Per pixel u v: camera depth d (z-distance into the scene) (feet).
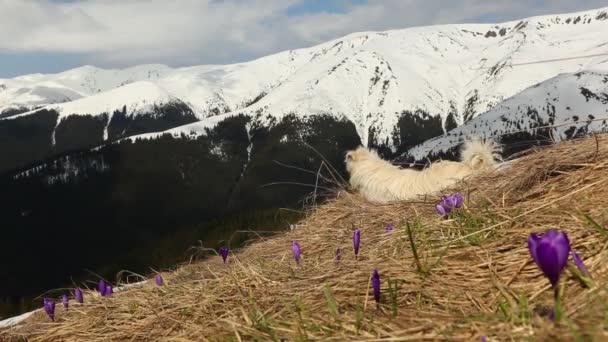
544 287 1.95
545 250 1.48
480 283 2.13
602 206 2.51
